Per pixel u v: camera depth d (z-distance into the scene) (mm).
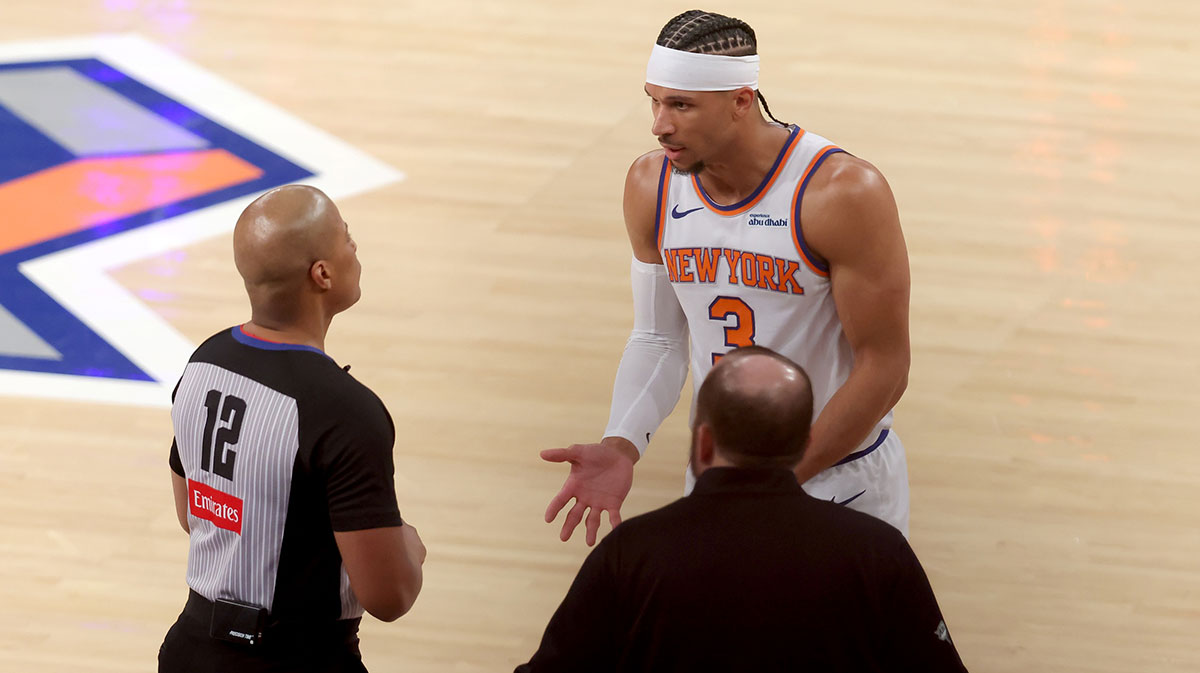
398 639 9172
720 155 6648
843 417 6828
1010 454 11141
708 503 4898
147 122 16906
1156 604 9500
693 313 7289
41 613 9273
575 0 21406
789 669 4793
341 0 21172
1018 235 14602
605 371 12312
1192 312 13180
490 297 13398
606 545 4953
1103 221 14914
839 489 7359
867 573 4785
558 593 9641
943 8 21266
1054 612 9430
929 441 11305
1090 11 21172
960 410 11719
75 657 8883
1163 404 11766
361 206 15023
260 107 17391
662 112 6555
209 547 6148
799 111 17547
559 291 13562
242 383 5949
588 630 4945
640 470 10992
